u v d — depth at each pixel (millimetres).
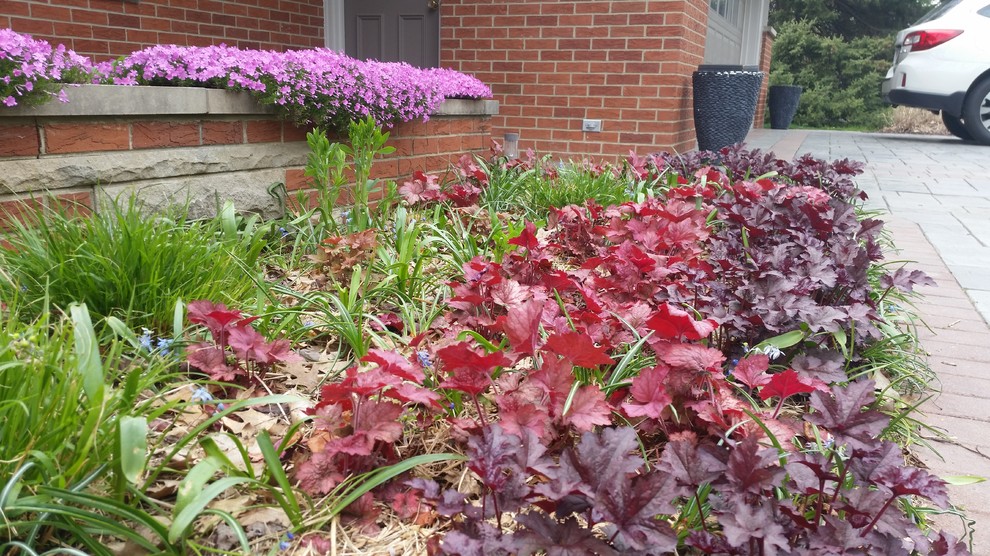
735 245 2982
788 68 23094
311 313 2322
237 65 3119
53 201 2486
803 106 22344
